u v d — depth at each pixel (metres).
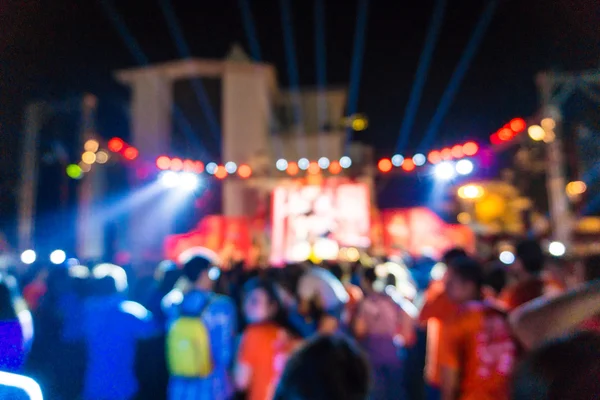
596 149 13.35
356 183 16.02
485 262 7.57
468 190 16.95
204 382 5.02
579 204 13.41
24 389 2.14
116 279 5.34
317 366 2.03
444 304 4.68
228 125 22.42
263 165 20.09
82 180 16.66
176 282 6.26
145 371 6.05
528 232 15.08
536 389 1.34
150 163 16.27
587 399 1.27
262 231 16.12
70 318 5.16
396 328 5.73
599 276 3.88
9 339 2.77
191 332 5.02
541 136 13.19
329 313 4.70
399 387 5.51
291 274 5.64
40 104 15.84
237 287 6.63
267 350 4.23
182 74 22.86
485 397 3.56
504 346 3.62
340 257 13.26
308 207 15.88
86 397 4.94
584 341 1.38
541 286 4.57
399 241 15.90
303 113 25.44
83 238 16.50
